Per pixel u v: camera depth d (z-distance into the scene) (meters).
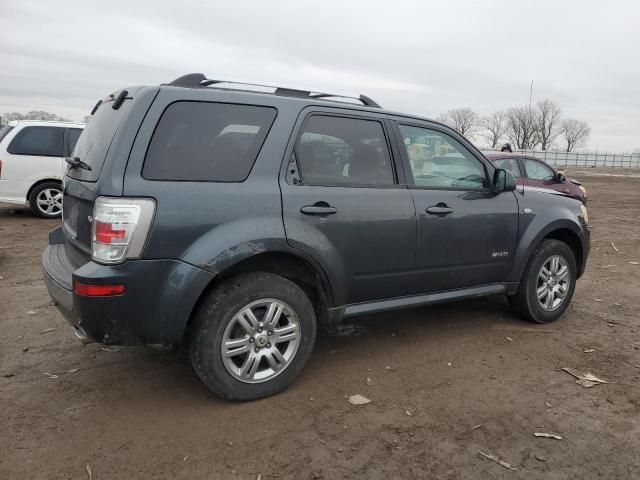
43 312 4.83
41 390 3.35
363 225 3.53
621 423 3.06
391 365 3.81
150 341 2.91
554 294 4.73
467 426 3.00
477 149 4.32
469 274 4.21
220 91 3.18
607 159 76.38
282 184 3.23
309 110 3.45
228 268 3.12
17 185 9.68
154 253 2.83
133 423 2.97
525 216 4.46
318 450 2.74
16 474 2.50
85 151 3.33
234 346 3.11
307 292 3.62
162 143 2.93
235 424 2.97
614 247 8.94
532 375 3.68
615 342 4.34
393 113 3.90
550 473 2.59
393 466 2.62
